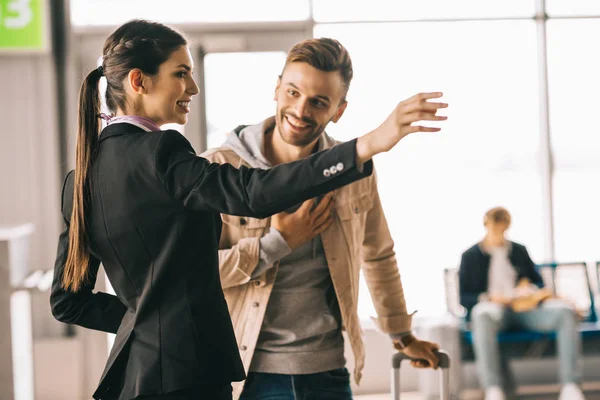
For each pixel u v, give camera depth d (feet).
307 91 5.81
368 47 16.44
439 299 16.65
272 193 3.74
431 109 3.63
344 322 6.09
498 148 16.96
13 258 13.12
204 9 16.11
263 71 16.20
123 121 4.25
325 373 5.99
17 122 15.74
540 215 17.16
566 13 16.83
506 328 14.73
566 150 17.08
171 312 4.05
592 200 17.11
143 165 3.99
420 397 15.75
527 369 15.60
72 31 15.85
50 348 15.29
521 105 16.96
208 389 4.10
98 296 4.68
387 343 16.17
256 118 16.17
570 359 14.24
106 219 4.13
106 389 4.24
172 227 4.01
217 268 4.23
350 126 16.42
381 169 16.80
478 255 15.12
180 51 4.33
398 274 6.71
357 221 6.21
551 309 14.47
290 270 5.97
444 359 6.40
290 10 16.28
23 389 13.87
